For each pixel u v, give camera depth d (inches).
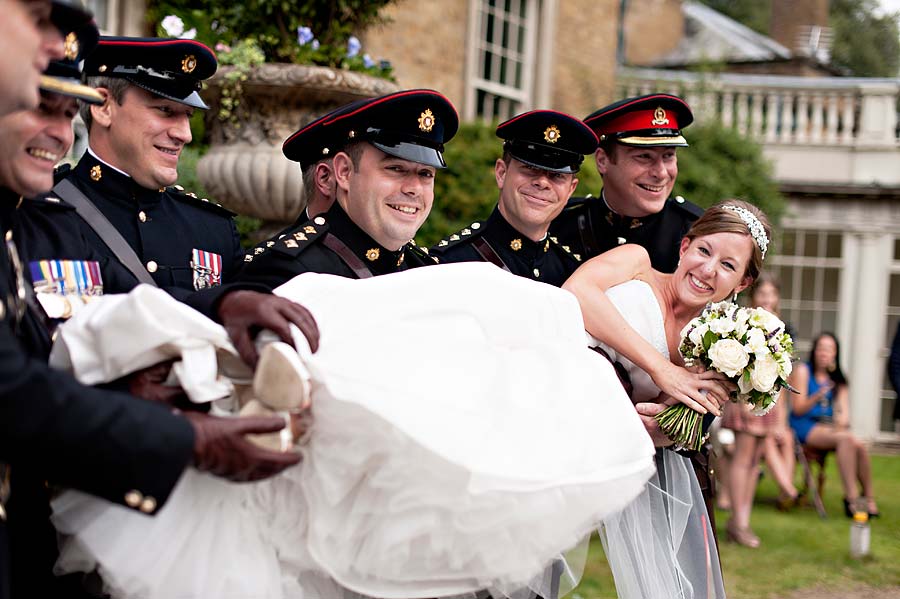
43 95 67.7
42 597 71.6
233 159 198.4
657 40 767.1
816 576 217.0
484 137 312.3
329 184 101.0
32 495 70.8
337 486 71.1
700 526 115.3
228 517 70.4
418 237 284.7
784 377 103.3
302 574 76.2
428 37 362.9
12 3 58.5
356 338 73.9
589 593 183.2
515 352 80.4
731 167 432.8
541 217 119.3
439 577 75.4
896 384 259.1
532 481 71.8
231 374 72.5
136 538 66.7
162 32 242.8
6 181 70.2
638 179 134.0
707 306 107.1
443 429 69.6
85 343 68.9
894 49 1194.6
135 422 60.2
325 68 194.2
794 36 743.1
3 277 66.0
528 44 414.0
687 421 103.0
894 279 508.4
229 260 116.4
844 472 287.0
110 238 101.8
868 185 495.8
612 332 103.6
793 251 517.3
